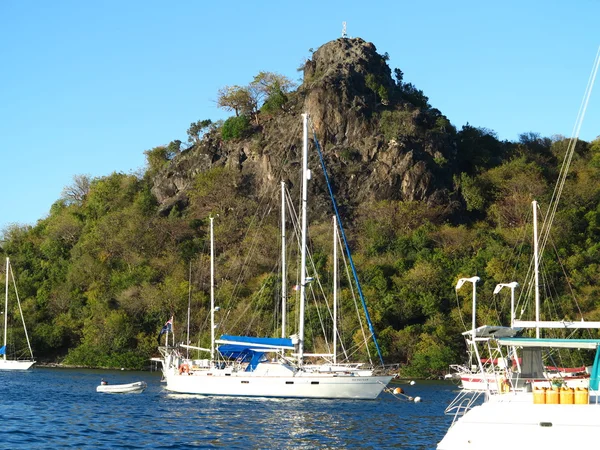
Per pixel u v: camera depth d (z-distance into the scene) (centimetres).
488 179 15375
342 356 9275
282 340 6081
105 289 12612
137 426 4394
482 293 10494
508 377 3216
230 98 17925
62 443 3762
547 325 3238
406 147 15325
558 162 16862
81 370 10294
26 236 15975
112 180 17425
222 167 16500
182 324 11150
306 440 4019
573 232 12581
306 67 18238
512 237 12312
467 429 3027
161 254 13588
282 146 15962
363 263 11694
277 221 14325
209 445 3800
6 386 7056
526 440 2927
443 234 12988
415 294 10775
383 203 14212
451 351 9544
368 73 17500
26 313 12344
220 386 6150
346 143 15912
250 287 11481
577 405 2872
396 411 5409
